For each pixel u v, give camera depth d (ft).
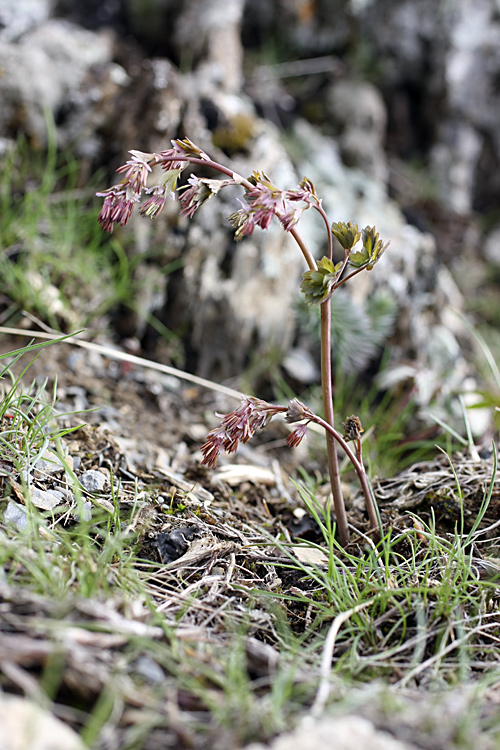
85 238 10.44
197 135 10.88
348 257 5.64
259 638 5.07
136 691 3.88
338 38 15.35
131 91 11.06
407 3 15.72
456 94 16.34
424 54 16.24
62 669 3.78
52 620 4.16
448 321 13.69
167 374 10.05
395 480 7.58
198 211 10.43
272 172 11.23
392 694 4.17
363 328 10.37
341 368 10.48
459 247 16.35
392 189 15.90
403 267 12.25
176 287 10.34
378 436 9.70
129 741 3.56
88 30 13.34
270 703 3.91
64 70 11.33
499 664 4.88
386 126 16.60
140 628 4.34
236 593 5.57
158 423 9.02
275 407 5.78
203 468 7.97
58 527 5.76
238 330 10.58
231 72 13.03
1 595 4.32
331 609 5.46
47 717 3.52
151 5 13.05
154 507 6.47
